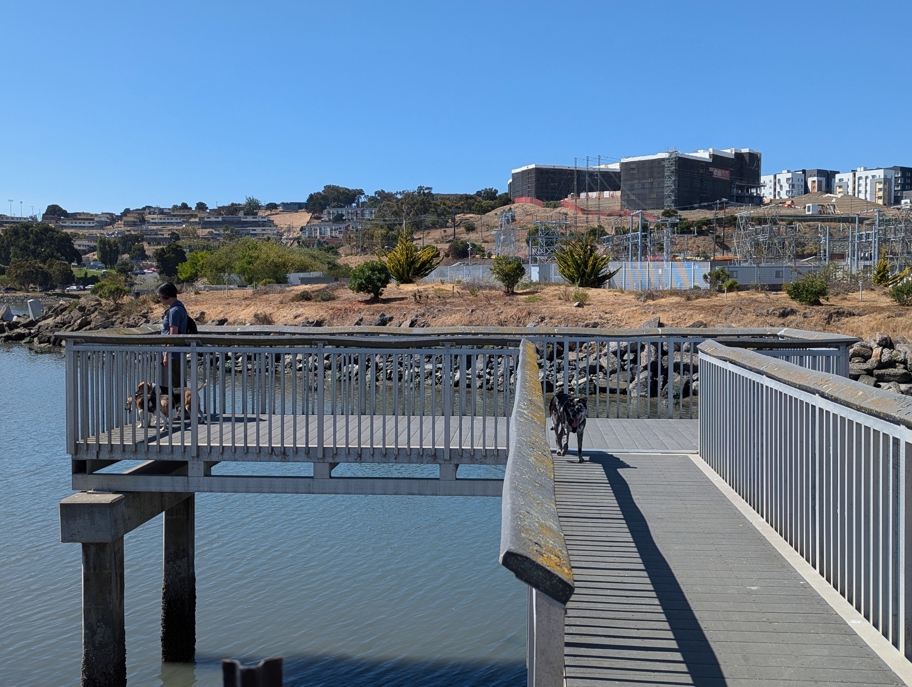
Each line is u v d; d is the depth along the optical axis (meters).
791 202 180.75
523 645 8.93
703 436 8.63
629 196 176.38
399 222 170.88
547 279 59.78
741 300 41.78
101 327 55.75
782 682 3.84
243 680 1.62
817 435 5.29
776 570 5.34
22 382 33.66
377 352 8.07
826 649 4.20
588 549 5.74
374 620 9.69
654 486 7.47
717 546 5.82
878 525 4.49
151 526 13.79
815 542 5.36
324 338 8.00
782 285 50.28
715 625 4.49
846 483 4.86
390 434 8.95
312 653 8.84
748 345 9.09
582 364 25.66
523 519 2.34
